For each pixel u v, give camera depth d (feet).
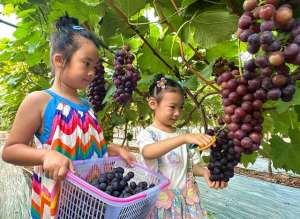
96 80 8.19
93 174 5.40
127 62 6.72
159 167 7.16
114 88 7.90
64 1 6.73
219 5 5.45
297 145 6.49
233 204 17.92
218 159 5.27
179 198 7.03
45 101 5.31
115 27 6.57
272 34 3.22
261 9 3.26
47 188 4.96
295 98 5.20
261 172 27.76
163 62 7.66
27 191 14.65
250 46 3.38
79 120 5.46
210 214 16.21
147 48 7.75
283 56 3.25
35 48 9.34
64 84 5.58
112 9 6.37
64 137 5.26
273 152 6.63
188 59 7.82
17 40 9.80
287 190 21.34
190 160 7.45
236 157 5.21
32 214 5.35
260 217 15.96
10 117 23.35
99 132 5.83
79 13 6.91
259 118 4.10
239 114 4.06
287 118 7.27
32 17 8.64
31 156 4.71
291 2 3.38
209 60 7.43
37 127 5.31
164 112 7.26
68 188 4.37
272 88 3.53
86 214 4.23
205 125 7.60
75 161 5.07
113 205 4.01
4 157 5.07
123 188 4.68
